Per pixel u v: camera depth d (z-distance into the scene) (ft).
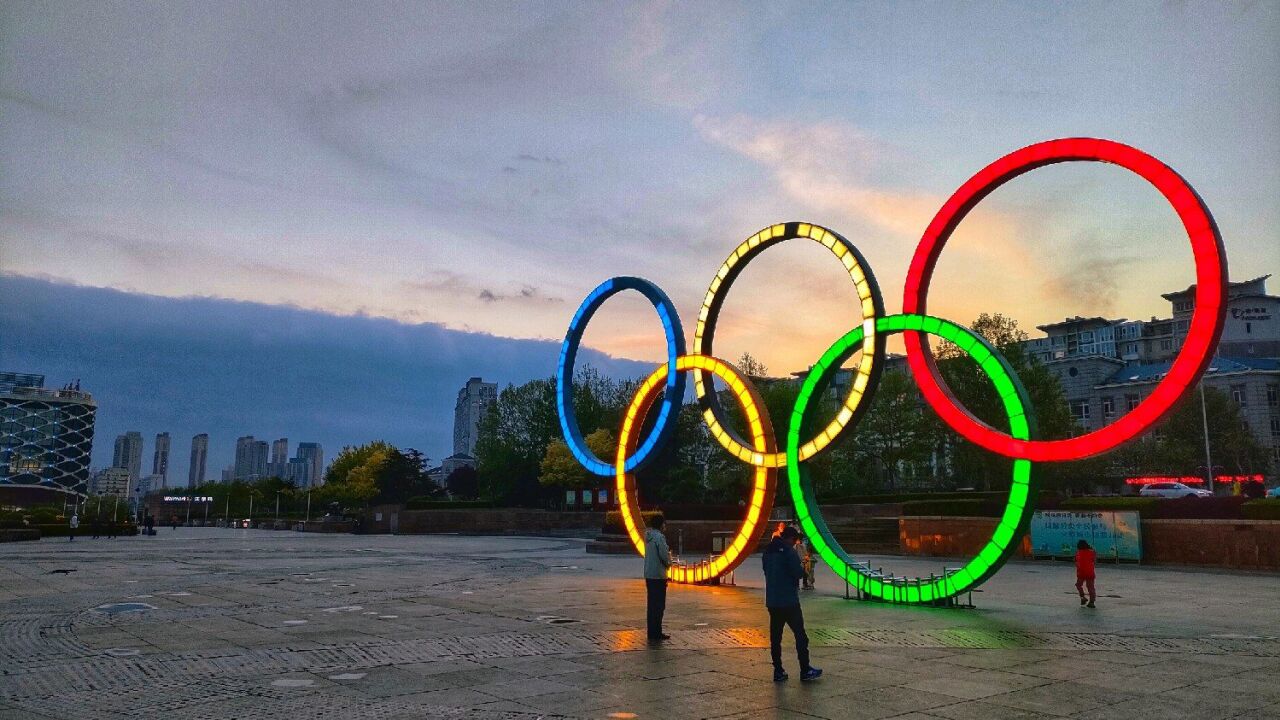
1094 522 96.07
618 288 73.20
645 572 39.09
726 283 65.31
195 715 24.40
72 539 154.40
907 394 198.18
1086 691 27.99
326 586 64.13
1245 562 84.94
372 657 33.86
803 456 57.88
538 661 33.09
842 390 287.28
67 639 38.42
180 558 98.99
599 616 46.73
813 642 38.37
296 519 306.76
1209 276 39.22
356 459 307.99
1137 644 38.09
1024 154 46.47
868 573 55.98
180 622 44.09
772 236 61.16
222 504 441.27
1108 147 43.57
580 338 77.25
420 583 67.05
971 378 155.12
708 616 46.75
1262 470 236.84
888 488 218.38
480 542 153.28
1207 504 91.76
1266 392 302.66
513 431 253.03
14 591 59.98
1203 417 218.79
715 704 25.98
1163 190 41.29
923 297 51.88
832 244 56.80
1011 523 47.24
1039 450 45.39
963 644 37.93
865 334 54.19
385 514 214.90
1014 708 25.58
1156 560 92.07
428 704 25.81
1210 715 24.77
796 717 24.39
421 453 290.76
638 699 26.61
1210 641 39.01
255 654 34.47
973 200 49.44
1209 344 38.63
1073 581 73.10
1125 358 371.56
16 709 25.20
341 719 23.99
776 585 29.76
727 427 65.46
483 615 47.16
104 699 26.45
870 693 27.61
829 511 166.20
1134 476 242.99
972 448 158.71
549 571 80.79
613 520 120.88
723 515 130.00
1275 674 31.04
